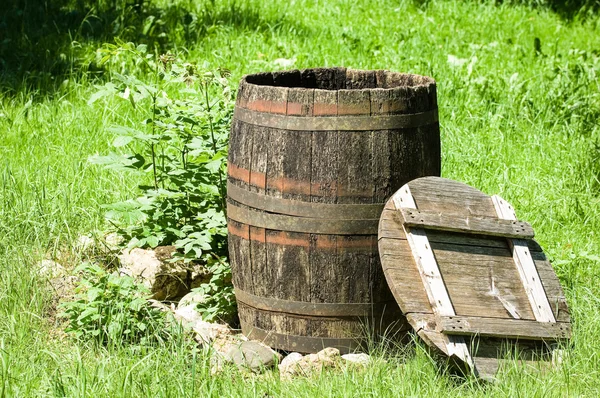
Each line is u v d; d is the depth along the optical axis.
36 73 13.38
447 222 7.41
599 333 7.69
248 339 7.91
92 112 12.07
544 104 12.78
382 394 6.56
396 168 7.43
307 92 7.29
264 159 7.45
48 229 9.06
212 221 8.73
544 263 7.73
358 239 7.41
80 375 6.57
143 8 16.14
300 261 7.46
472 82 13.67
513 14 18.58
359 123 7.30
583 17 19.03
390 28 16.70
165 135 8.85
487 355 7.10
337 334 7.57
